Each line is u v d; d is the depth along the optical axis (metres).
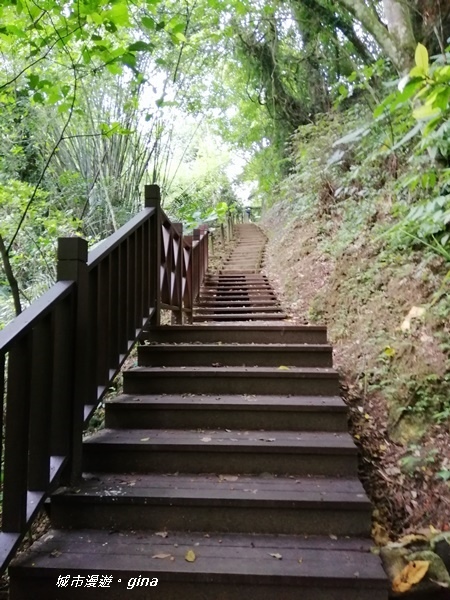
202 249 6.64
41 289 5.45
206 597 1.49
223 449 2.08
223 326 3.29
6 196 4.52
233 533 1.76
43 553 1.60
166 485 1.92
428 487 2.06
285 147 8.64
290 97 8.38
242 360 2.92
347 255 4.50
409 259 3.48
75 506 1.81
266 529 1.76
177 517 1.79
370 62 6.40
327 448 2.04
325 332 3.23
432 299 2.92
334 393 2.59
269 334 3.26
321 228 6.08
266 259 8.71
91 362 2.13
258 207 17.41
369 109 5.05
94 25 2.98
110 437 2.21
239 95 8.83
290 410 2.34
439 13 3.58
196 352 2.94
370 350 3.07
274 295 5.85
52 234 5.27
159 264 3.40
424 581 1.51
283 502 1.76
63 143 6.55
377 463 2.30
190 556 1.57
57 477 1.78
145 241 3.14
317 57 7.69
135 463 2.10
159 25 3.00
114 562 1.54
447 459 2.12
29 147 6.18
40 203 5.18
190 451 2.09
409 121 2.99
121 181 6.85
